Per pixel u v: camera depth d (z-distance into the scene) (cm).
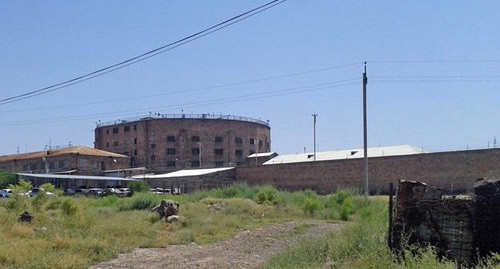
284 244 2075
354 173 6294
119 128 11894
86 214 2773
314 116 8675
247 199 4147
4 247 1698
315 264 1252
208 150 11319
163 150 11144
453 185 5256
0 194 5756
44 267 1477
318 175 6662
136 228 2350
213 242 2162
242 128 11756
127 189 7381
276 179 7131
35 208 2831
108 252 1780
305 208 3481
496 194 986
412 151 7438
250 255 1809
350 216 3127
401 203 1087
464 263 970
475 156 5325
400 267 934
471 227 984
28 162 10438
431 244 1027
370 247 1184
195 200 4203
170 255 1795
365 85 4266
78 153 9781
